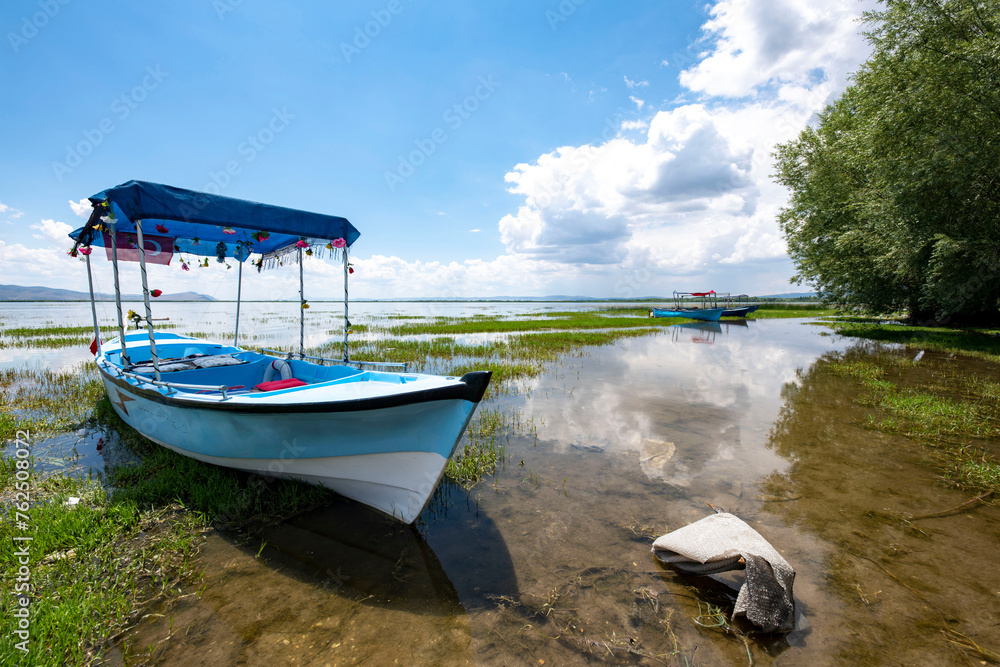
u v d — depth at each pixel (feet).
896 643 9.23
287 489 15.85
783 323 93.76
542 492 16.16
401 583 11.32
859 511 14.60
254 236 19.39
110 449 20.13
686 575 11.54
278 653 9.12
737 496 15.71
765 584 9.75
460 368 38.09
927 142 44.47
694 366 40.81
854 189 62.18
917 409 25.30
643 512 14.71
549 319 110.01
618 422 24.12
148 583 11.30
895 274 57.72
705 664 8.84
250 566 12.00
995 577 11.23
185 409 16.10
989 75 41.14
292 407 13.60
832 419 24.64
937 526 13.65
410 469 13.88
